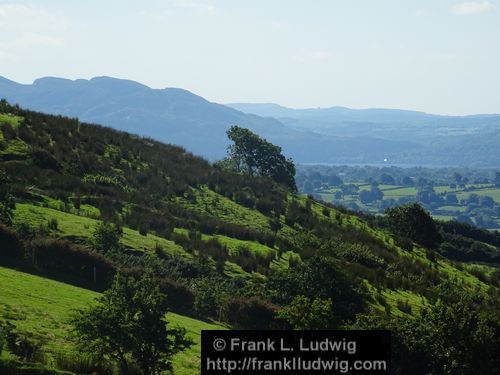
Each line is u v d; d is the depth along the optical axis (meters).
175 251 48.94
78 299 35.12
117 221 52.75
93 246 44.28
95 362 26.69
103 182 63.34
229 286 43.44
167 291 39.66
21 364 25.19
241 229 58.50
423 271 61.97
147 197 63.06
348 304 40.81
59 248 40.41
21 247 40.31
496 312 51.91
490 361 32.00
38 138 66.62
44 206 51.72
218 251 50.66
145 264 43.12
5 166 57.72
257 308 38.78
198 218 60.88
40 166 61.19
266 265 50.34
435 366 31.56
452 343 31.94
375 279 52.31
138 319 26.75
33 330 28.97
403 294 51.56
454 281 62.88
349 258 58.22
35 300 33.09
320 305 31.69
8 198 45.72
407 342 31.66
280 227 64.88
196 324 36.72
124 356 28.39
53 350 27.41
